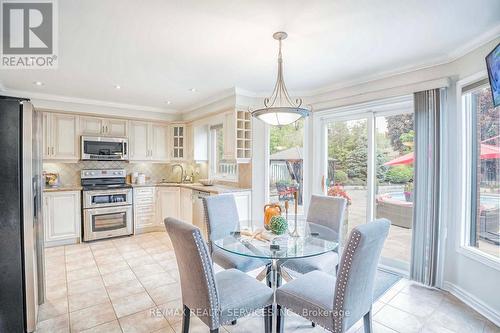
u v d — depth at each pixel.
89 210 4.33
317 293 1.77
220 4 1.80
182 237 1.60
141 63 2.85
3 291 1.95
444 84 2.58
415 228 2.82
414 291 2.66
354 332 2.06
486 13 1.92
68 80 3.41
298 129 4.07
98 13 1.91
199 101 4.57
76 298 2.55
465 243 2.55
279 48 2.31
